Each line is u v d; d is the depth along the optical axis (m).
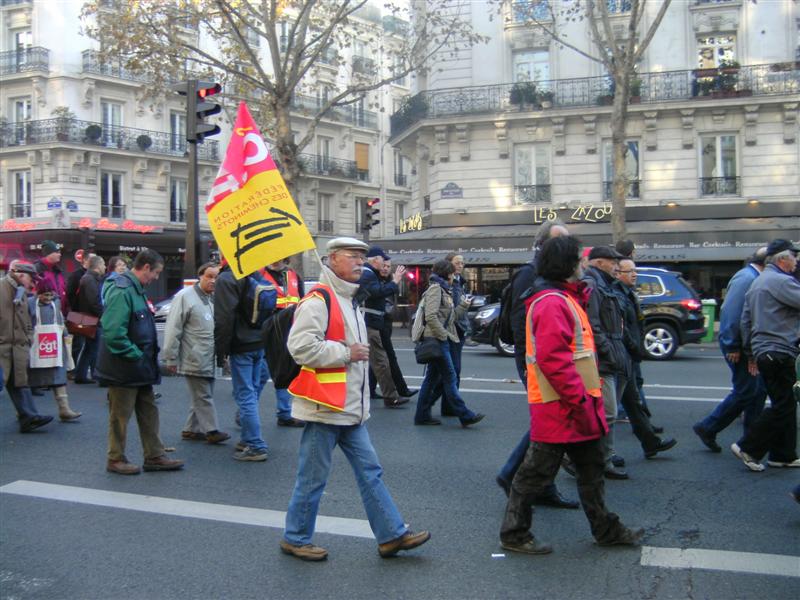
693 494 5.60
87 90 33.03
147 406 6.39
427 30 25.98
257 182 5.12
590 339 4.40
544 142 25.62
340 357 4.17
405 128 27.58
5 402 9.95
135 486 5.93
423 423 8.16
